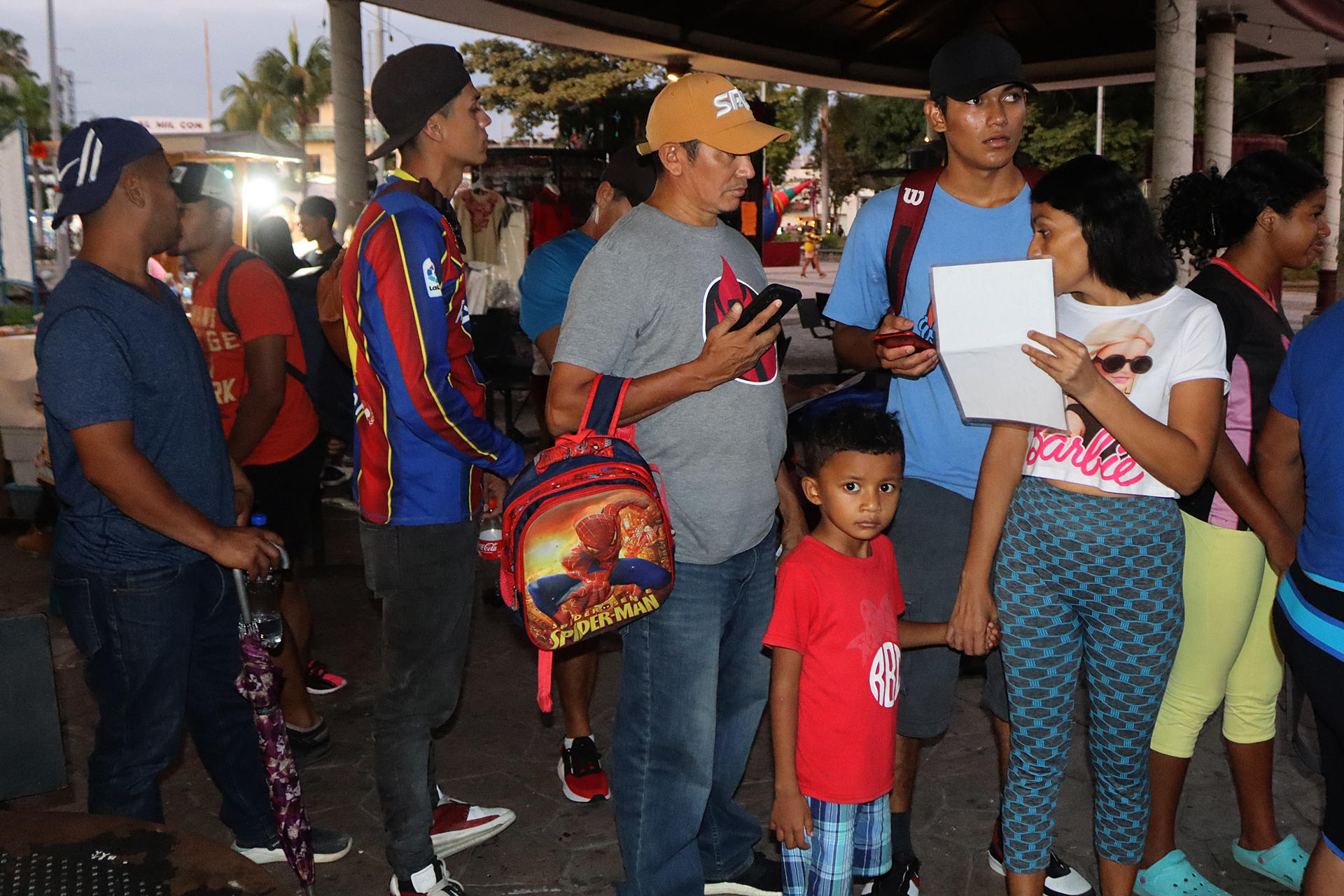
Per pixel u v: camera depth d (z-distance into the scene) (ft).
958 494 8.73
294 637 11.95
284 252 19.63
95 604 7.68
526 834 10.44
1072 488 7.48
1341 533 6.21
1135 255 7.02
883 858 8.42
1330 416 6.28
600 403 7.31
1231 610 8.63
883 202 9.00
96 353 7.13
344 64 35.50
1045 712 8.07
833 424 7.57
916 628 8.59
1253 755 9.42
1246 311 8.66
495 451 8.46
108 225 7.42
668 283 7.55
